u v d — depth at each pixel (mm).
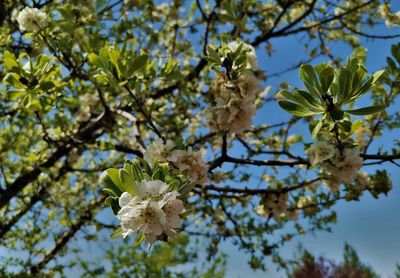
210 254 855
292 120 852
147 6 934
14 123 838
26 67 503
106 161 969
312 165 459
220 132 493
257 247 863
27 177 808
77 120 842
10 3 840
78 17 654
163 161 400
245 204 886
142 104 559
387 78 540
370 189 629
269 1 896
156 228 277
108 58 437
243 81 438
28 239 1010
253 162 512
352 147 461
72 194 1061
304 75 386
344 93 380
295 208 749
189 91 906
